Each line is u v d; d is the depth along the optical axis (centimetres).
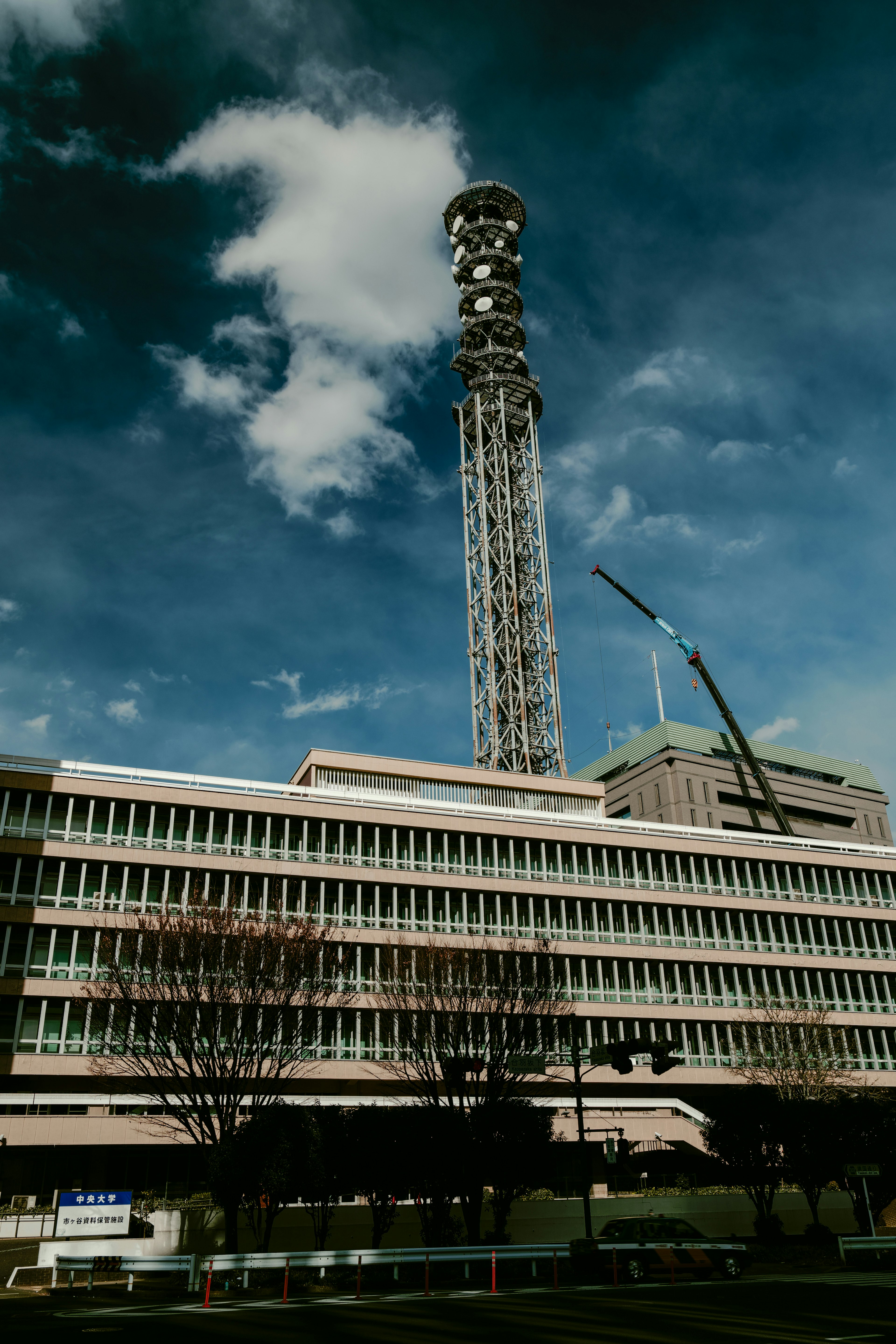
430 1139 3675
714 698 10006
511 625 10069
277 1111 3547
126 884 5275
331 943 4594
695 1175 5397
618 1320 1945
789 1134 4316
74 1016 4878
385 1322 1966
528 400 11338
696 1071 5997
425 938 5628
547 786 7106
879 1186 4325
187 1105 4503
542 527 10669
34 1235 3866
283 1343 1652
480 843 6238
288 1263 2808
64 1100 4625
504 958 4619
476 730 9838
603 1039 5931
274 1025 3888
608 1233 3262
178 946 3831
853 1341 1633
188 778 5650
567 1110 5488
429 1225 3812
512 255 12100
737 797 9588
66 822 5288
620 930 6322
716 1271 3053
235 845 5609
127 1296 2752
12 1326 1934
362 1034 5303
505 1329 1823
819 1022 5881
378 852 5909
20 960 4906
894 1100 5288
